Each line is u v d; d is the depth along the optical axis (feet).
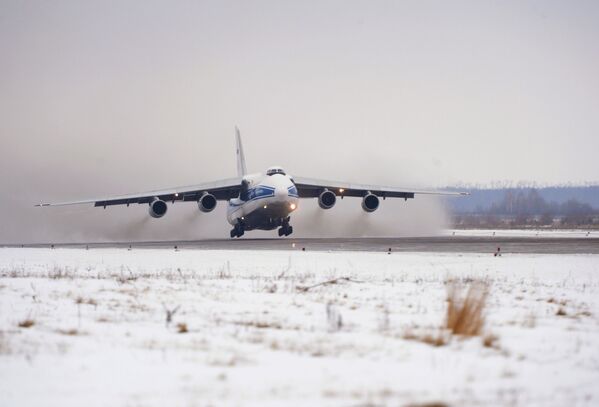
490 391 93.40
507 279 249.96
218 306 171.42
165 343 124.16
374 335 132.46
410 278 249.75
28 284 221.66
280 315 156.97
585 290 217.77
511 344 125.70
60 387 94.89
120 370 103.91
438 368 106.01
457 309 145.89
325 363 108.68
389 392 92.22
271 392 91.91
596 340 130.41
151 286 217.15
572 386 96.89
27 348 120.06
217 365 107.04
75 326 142.41
